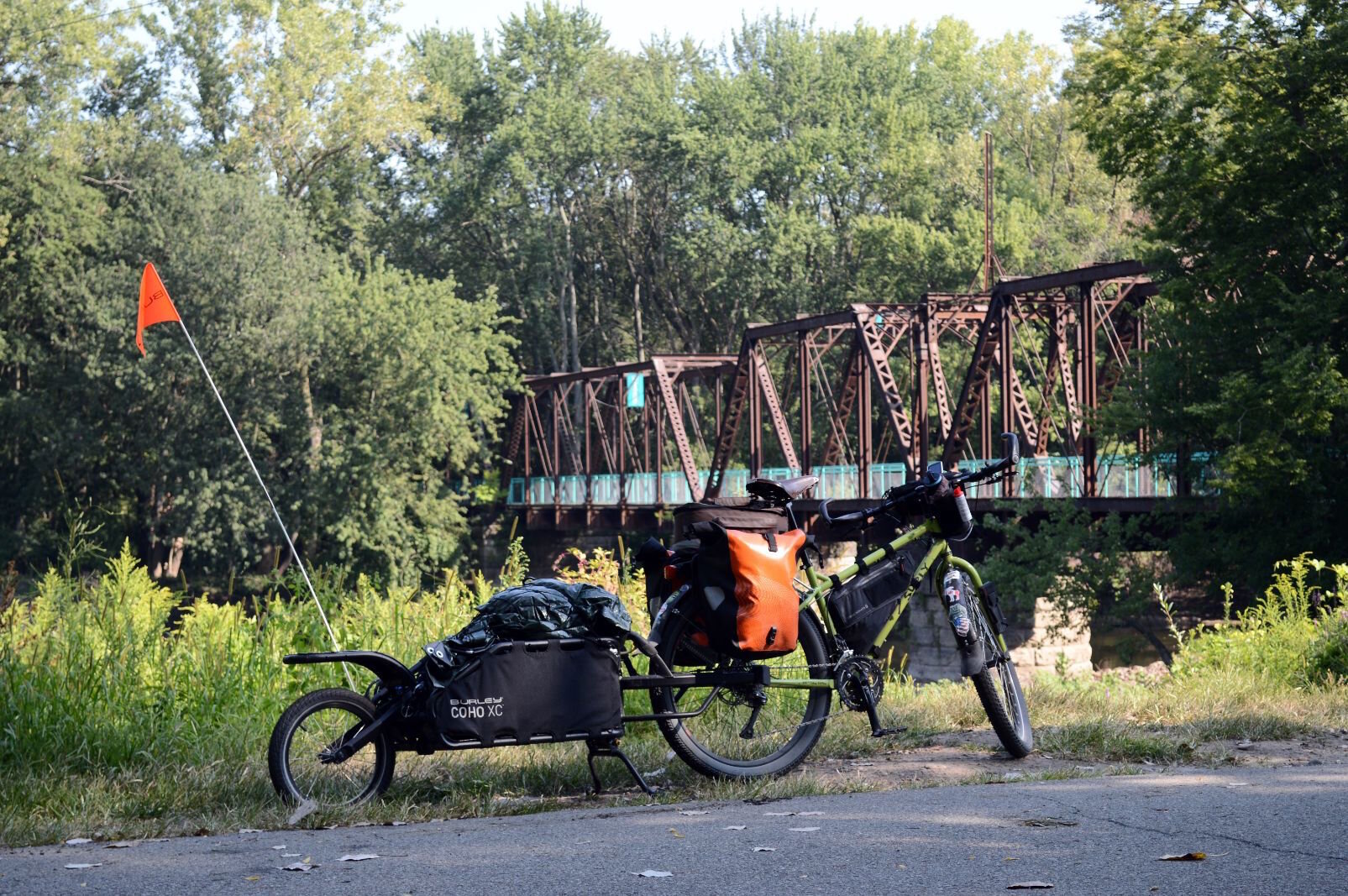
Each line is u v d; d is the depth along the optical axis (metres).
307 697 5.67
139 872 4.14
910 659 23.50
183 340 50.59
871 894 3.67
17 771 6.43
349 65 63.41
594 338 74.19
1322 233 24.42
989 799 5.12
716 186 66.56
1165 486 30.98
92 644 8.00
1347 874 3.80
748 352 41.47
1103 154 26.94
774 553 5.89
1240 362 25.42
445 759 6.64
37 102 55.94
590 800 5.80
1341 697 8.86
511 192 67.69
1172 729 7.46
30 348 54.16
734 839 4.46
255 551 52.12
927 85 74.06
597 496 55.97
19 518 54.19
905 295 58.62
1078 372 30.36
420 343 51.00
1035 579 28.94
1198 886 3.69
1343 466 24.69
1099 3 26.30
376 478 50.22
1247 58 25.34
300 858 4.33
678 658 6.08
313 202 65.62
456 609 9.56
